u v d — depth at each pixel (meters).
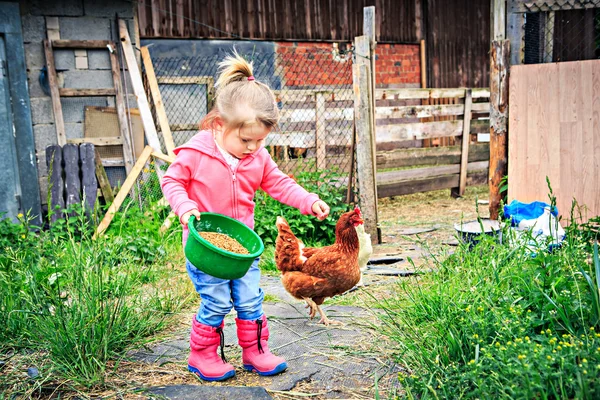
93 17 8.18
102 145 8.20
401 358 3.06
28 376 3.06
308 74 10.91
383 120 11.94
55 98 7.93
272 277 5.36
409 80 12.35
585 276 2.90
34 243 5.14
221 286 2.98
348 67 11.25
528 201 6.26
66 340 3.16
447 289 3.65
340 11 11.27
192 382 3.03
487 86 13.38
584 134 5.96
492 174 6.41
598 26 6.46
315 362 3.24
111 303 3.54
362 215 6.85
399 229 7.76
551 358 2.32
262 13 10.37
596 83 5.86
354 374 3.05
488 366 2.44
